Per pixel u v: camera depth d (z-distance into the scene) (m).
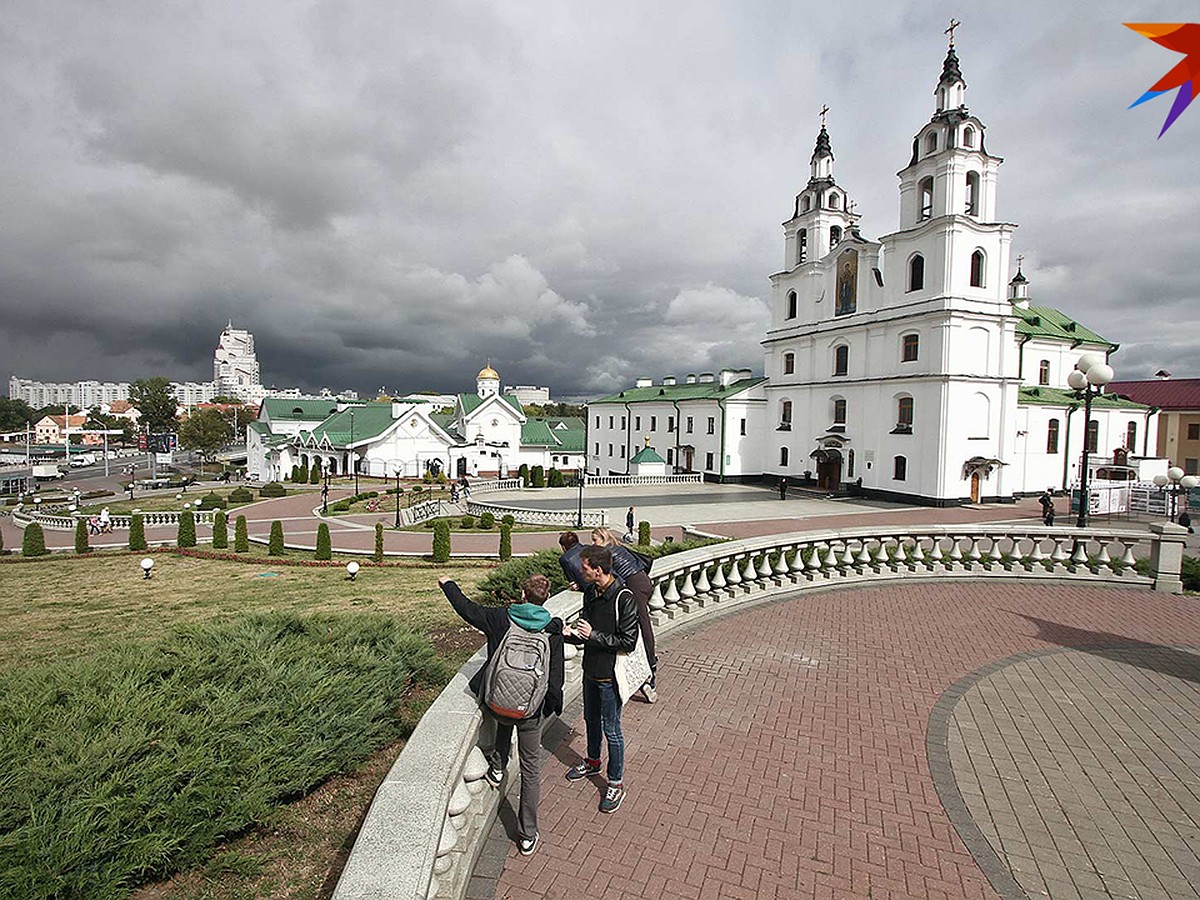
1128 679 8.39
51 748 4.27
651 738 6.64
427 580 21.61
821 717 7.19
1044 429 43.81
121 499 60.84
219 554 28.78
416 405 77.00
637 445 71.25
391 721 6.44
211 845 4.55
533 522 38.78
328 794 5.50
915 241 42.47
